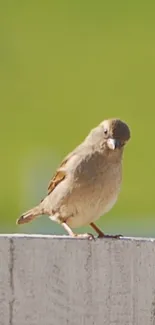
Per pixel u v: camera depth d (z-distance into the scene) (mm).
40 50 19922
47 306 4586
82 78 19453
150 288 4719
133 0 20688
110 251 4680
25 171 16109
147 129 18156
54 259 4613
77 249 4641
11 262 4574
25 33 20203
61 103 19016
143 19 20406
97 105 18906
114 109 18781
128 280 4695
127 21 20438
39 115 18766
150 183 17250
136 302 4695
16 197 15930
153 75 19328
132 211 16422
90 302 4633
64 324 4598
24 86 19328
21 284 4574
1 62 19672
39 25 20344
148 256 4727
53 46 20016
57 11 20625
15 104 19016
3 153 17312
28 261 4586
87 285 4641
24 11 20594
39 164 16000
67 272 4621
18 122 18656
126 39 20141
